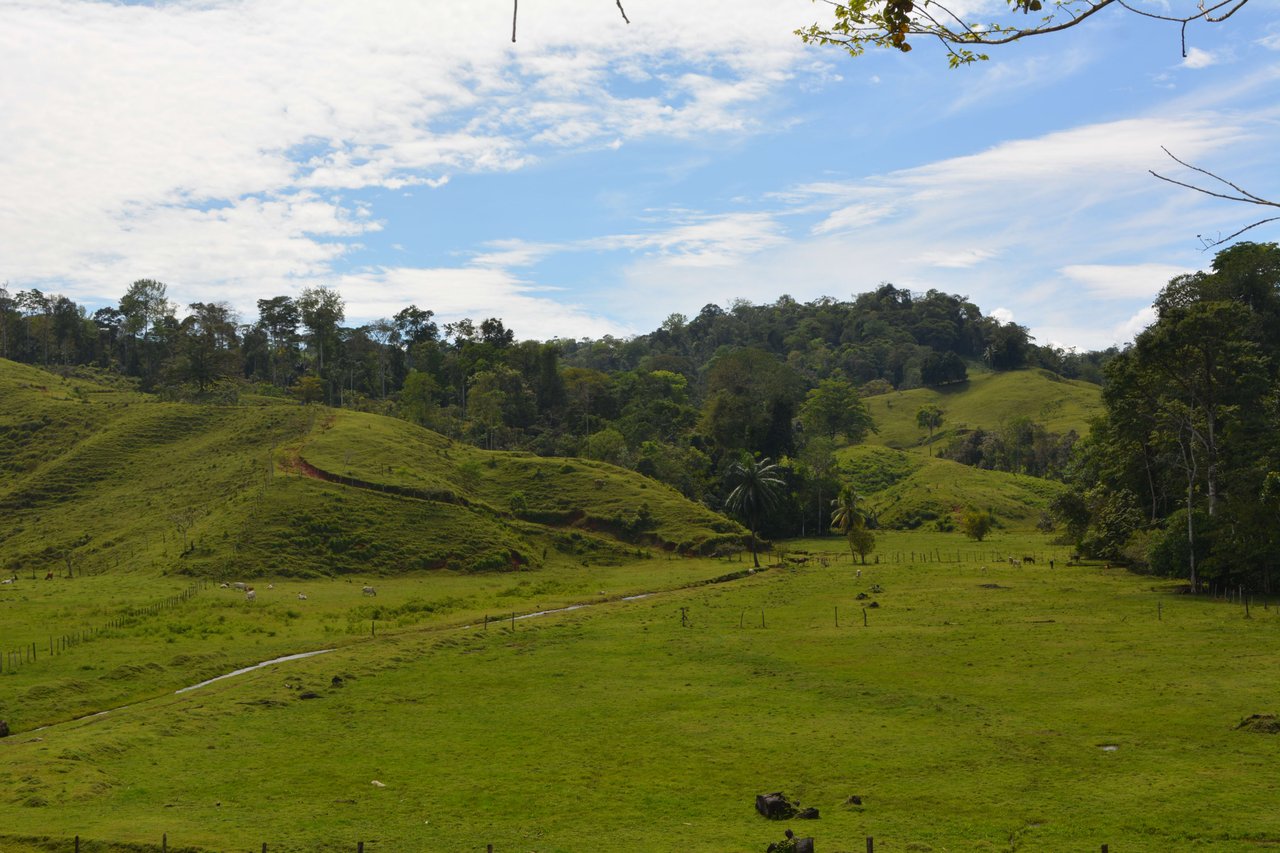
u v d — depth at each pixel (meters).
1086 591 81.19
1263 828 27.72
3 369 187.75
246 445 144.25
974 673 51.03
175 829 29.45
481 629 68.81
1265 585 74.38
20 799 32.31
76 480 136.88
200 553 101.00
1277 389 91.00
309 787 34.44
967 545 137.50
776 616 73.88
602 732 41.66
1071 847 27.11
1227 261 105.75
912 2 9.35
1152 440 92.69
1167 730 38.88
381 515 117.19
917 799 32.09
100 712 47.00
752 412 191.12
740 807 31.89
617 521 131.12
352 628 69.62
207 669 55.59
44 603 77.31
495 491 139.38
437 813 31.52
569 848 27.81
